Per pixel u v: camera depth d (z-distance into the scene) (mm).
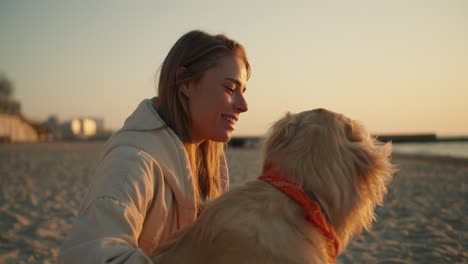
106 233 1604
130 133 1916
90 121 83438
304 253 1674
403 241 5254
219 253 1657
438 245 5066
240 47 2115
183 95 2053
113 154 1836
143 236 1865
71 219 6387
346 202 1815
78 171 13797
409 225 6117
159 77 2100
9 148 31906
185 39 2055
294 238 1678
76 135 77062
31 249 4805
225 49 2037
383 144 1989
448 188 10188
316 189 1783
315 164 1803
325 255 1746
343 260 4520
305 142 1847
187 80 2018
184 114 2064
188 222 1958
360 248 4945
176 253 1774
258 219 1674
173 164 1916
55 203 7723
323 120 1900
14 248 4836
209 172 2355
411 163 19250
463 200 8359
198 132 2094
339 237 1865
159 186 1855
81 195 8703
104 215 1636
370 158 1869
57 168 14930
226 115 2045
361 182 1867
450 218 6613
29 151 27234
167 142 1932
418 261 4500
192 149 2176
